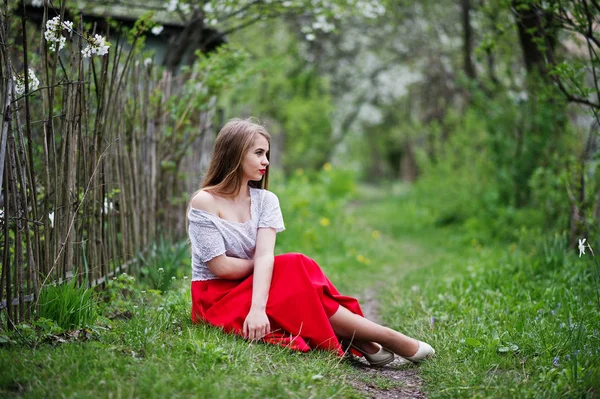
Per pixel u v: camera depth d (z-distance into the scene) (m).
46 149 3.22
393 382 3.09
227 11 7.97
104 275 3.97
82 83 3.28
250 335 3.15
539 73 7.55
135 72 4.61
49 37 3.14
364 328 3.25
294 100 17.77
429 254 8.62
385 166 38.91
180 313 3.63
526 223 8.55
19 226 3.01
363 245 8.79
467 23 11.28
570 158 6.98
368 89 21.78
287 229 8.47
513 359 3.21
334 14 8.29
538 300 4.50
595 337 3.34
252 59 13.30
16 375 2.51
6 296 2.97
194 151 6.43
